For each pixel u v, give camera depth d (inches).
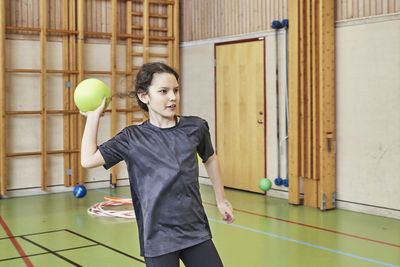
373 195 230.7
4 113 275.9
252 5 288.0
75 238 193.9
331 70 240.4
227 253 172.1
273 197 278.8
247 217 229.1
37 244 185.5
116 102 317.7
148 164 77.0
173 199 76.5
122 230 207.0
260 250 175.5
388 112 222.7
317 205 247.9
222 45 310.2
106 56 315.9
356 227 207.6
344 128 241.1
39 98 291.9
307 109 247.6
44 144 289.1
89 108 75.2
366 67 230.5
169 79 77.2
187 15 337.4
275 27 269.1
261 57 283.9
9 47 281.4
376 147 228.2
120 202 261.4
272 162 280.4
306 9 242.5
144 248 77.4
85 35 307.3
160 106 77.1
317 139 243.0
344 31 238.7
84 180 314.2
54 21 296.2
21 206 259.4
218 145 316.5
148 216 76.4
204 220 80.7
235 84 302.0
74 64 299.3
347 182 241.4
